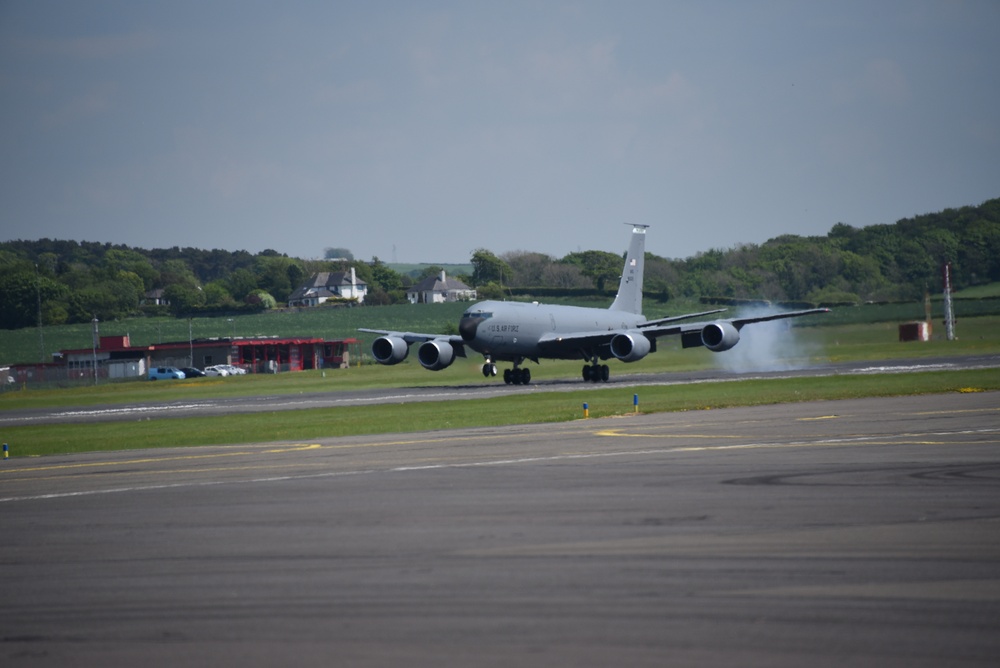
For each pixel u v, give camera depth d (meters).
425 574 47.91
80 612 44.00
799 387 178.25
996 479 71.00
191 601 45.00
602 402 163.25
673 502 64.94
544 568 48.19
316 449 109.81
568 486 73.44
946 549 49.81
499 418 142.38
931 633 37.66
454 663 35.75
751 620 39.47
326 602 43.84
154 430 149.00
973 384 167.88
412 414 155.88
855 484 70.00
